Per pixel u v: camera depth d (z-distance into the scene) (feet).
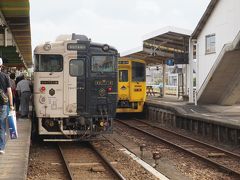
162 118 78.13
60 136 48.57
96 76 45.57
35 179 30.40
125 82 78.89
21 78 59.31
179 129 68.18
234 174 32.63
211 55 77.20
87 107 45.29
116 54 46.21
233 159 40.16
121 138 54.60
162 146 47.91
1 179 24.44
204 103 84.38
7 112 29.81
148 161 38.81
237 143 50.57
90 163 37.01
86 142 49.98
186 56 86.48
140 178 30.96
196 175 33.01
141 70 79.66
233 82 76.18
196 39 84.02
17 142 37.58
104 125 45.96
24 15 52.01
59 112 44.98
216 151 44.42
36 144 48.67
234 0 68.69
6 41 60.03
